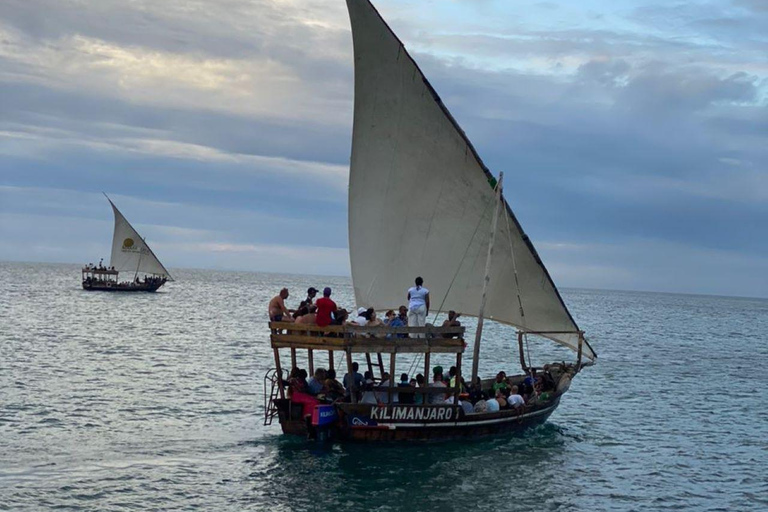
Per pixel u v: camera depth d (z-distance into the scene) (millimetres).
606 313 170250
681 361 66438
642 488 25109
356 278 31656
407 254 31703
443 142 30406
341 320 27344
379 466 25609
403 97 30203
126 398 36562
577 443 30641
